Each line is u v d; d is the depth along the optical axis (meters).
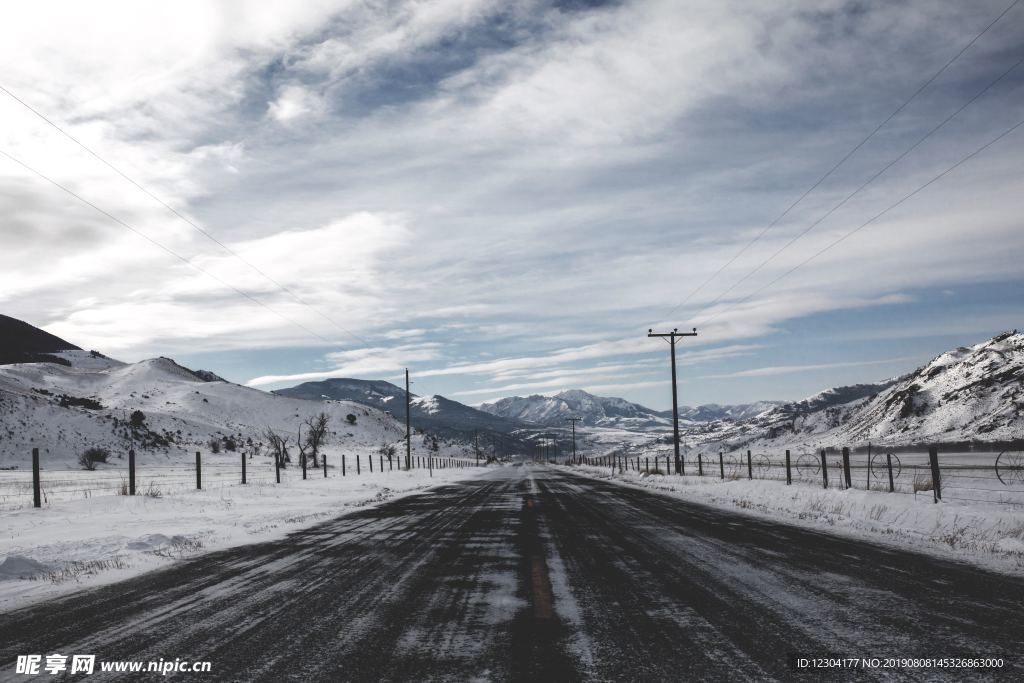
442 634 4.97
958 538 10.29
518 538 10.52
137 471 47.25
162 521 13.62
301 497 20.73
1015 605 5.82
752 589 6.52
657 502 18.19
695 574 7.32
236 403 135.25
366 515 14.80
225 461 65.75
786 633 4.93
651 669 4.12
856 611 5.61
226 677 4.07
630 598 6.14
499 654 4.46
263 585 6.96
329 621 5.40
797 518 13.60
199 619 5.55
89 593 6.75
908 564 7.95
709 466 51.41
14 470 49.50
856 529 11.69
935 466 14.74
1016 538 10.04
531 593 6.38
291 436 117.94
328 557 8.78
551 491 23.88
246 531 11.84
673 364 46.16
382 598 6.23
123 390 139.75
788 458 23.55
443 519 13.73
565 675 4.03
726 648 4.56
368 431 137.75
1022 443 41.78
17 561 8.20
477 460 131.00
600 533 11.13
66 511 15.44
